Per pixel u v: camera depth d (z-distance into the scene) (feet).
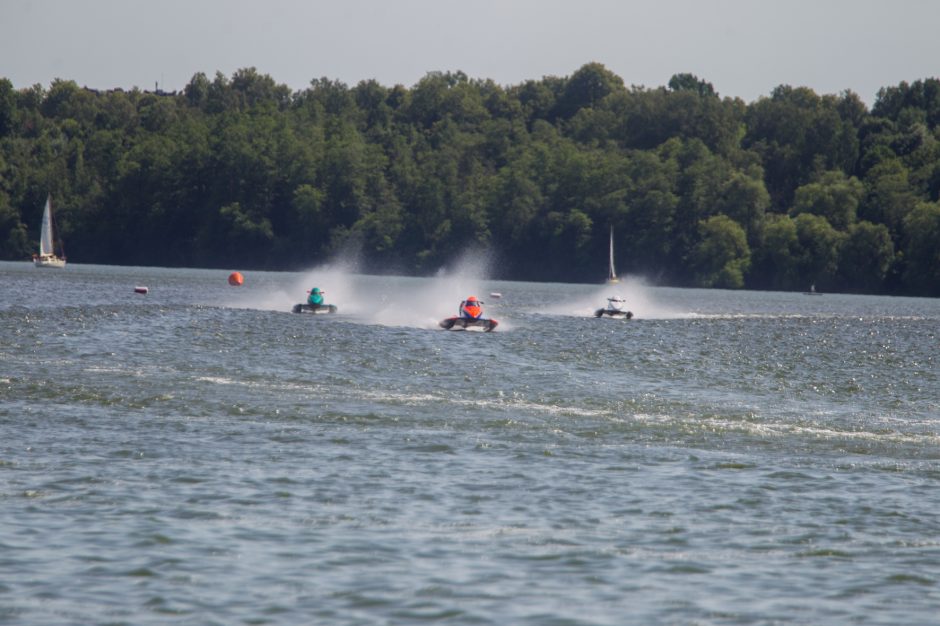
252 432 297.33
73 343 503.20
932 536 211.20
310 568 184.85
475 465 263.08
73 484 234.79
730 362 524.52
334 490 235.61
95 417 313.94
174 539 198.49
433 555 193.16
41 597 169.37
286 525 209.15
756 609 171.42
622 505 229.04
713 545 203.00
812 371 495.41
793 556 197.67
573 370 464.24
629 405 364.79
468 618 164.66
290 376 411.54
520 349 549.95
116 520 209.05
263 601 169.48
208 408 333.42
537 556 194.08
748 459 278.46
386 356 490.08
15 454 262.26
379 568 185.68
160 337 543.39
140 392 357.61
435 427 311.68
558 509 224.74
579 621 164.55
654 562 192.44
